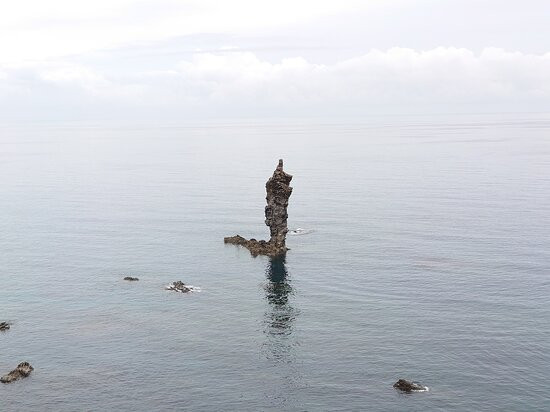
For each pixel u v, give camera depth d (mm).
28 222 188875
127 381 86312
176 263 141375
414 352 92500
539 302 110000
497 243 150125
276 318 107375
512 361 88625
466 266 132125
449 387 82500
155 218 191250
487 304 109875
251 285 125438
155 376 87500
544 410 76438
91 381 86375
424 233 163000
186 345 97188
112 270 136250
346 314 108125
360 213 193250
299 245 155750
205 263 141125
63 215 199500
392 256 142250
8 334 101938
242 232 171000
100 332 102500
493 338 96000
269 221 150500
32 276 132500
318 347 95500
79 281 128625
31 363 91750
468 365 87938
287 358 92188
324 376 86625
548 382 82688
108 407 79875
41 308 113312
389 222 178625
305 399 80938
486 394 80500
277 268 136250
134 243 159875
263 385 84625
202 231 172625
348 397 81062
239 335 100688
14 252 152375
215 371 88688
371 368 88250
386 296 116062
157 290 122938
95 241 162625
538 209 189875
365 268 133750
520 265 131500
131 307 113688
